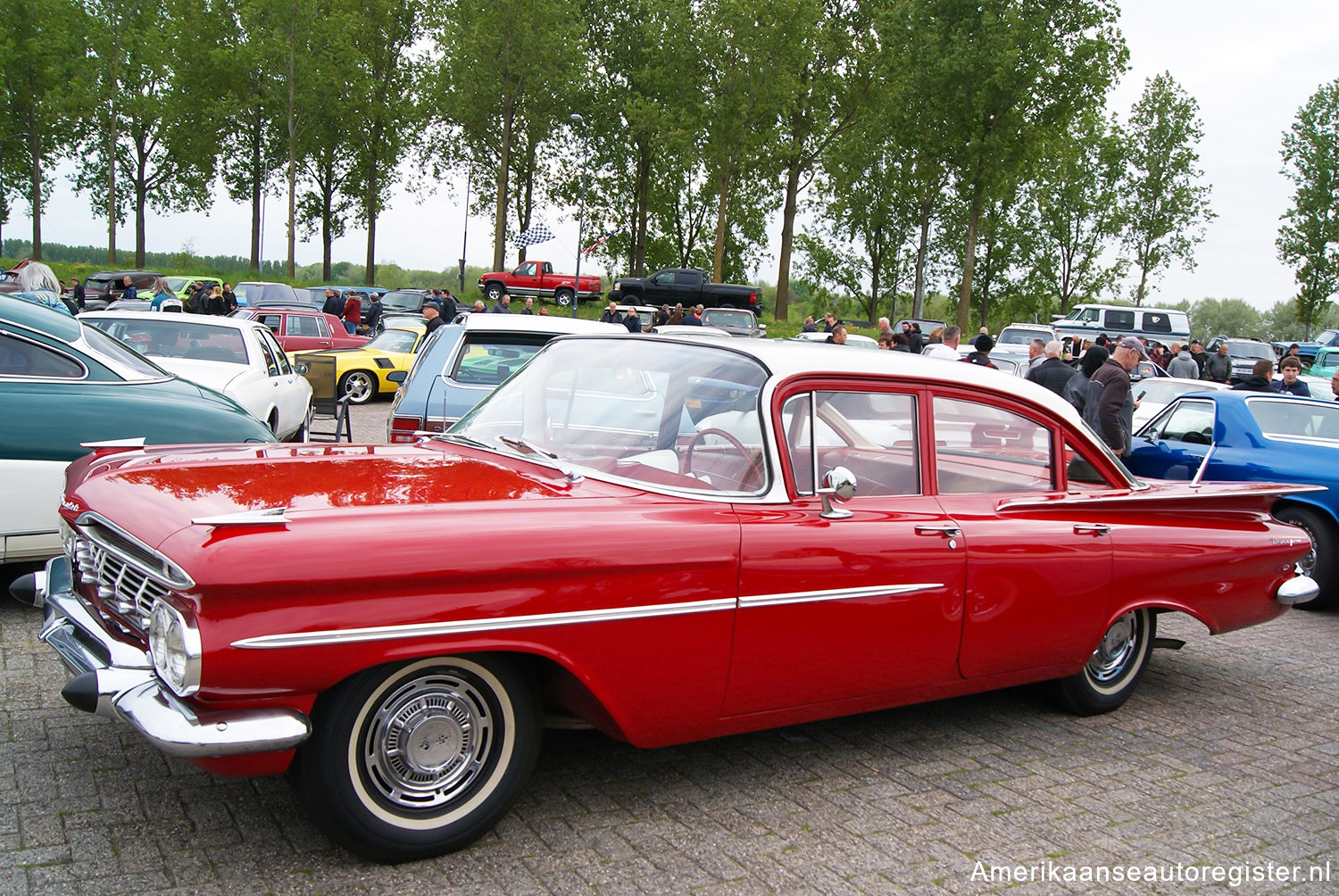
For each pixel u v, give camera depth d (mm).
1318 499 7180
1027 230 53312
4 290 12289
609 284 55969
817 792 3500
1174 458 8258
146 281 30188
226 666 2432
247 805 3086
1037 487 4066
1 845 2768
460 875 2768
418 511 2785
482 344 7344
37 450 4840
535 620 2783
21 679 4043
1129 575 4148
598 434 3521
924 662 3646
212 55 43344
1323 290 52281
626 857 2939
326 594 2531
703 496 3227
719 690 3191
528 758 2961
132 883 2615
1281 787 3846
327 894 2625
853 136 43688
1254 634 6387
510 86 45969
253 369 9156
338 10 45250
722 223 42594
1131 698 4855
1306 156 52094
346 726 2637
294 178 43906
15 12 40656
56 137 46969
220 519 2520
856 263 57938
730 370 3492
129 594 2834
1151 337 33188
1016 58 36344
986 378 3961
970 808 3463
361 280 77625
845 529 3379
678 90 42062
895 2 41406
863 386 3609
